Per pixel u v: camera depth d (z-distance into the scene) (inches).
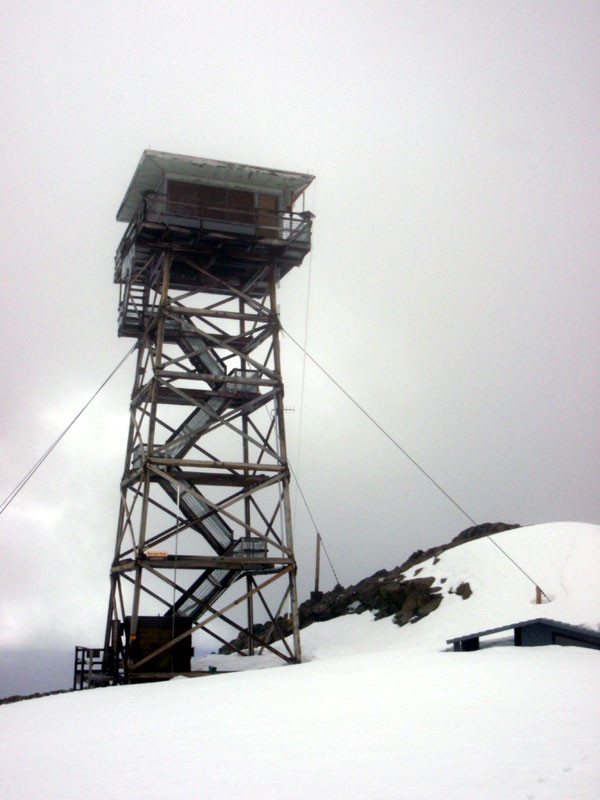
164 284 1752.0
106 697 1254.9
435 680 1012.5
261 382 1770.4
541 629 1309.1
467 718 746.2
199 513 1745.8
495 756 597.0
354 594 2357.3
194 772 622.5
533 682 916.6
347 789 540.1
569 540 1996.8
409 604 2011.6
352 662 1440.7
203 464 1670.8
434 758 605.6
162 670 1595.7
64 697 1322.6
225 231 1772.9
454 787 526.9
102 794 573.0
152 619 1620.3
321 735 729.6
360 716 812.6
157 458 1656.0
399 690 964.0
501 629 1346.0
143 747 746.2
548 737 645.3
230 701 1035.3
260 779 583.5
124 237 1894.7
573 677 931.3
